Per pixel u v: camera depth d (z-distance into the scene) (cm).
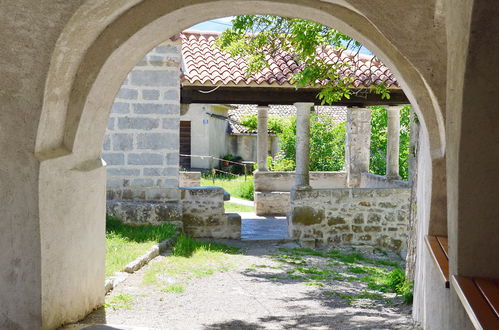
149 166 1073
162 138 1072
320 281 775
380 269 912
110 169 1066
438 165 395
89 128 449
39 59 335
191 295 635
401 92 1195
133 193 1073
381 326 515
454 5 259
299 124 1135
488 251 281
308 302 640
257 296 659
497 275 283
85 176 464
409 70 379
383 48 381
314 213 1113
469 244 282
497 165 265
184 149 2700
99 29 375
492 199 272
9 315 386
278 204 1453
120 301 566
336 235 1120
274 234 1173
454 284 281
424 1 312
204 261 853
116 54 409
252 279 761
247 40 978
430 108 385
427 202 433
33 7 314
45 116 362
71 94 398
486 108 255
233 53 988
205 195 1109
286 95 1145
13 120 356
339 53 905
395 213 1120
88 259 487
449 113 292
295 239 1116
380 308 612
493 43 237
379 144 1889
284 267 873
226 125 2939
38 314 381
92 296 505
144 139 1068
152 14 395
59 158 397
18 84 344
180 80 1097
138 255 772
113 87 459
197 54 1254
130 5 378
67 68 371
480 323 219
